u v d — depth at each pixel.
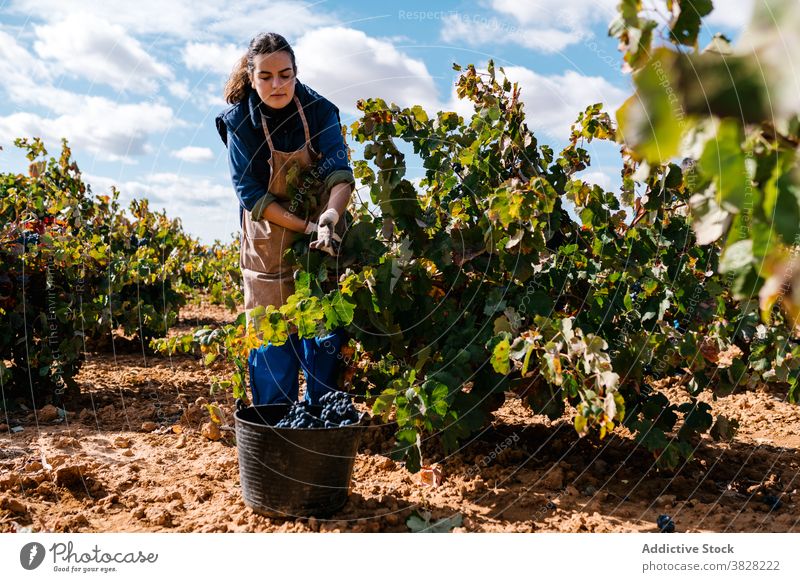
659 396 3.28
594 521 2.70
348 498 2.89
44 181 6.52
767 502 2.96
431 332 3.41
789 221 0.69
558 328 2.80
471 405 3.18
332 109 3.39
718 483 3.20
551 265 3.58
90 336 6.13
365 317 3.36
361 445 3.68
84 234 6.16
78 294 4.97
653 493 3.07
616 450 3.58
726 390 3.29
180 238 8.62
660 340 3.17
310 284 3.28
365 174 4.00
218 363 5.93
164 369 5.68
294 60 3.21
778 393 4.89
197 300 8.61
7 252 4.25
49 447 3.52
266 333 2.99
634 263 3.31
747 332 3.24
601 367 2.52
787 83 0.60
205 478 3.18
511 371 3.37
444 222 3.82
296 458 2.60
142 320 6.28
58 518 2.68
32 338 4.42
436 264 3.31
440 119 3.76
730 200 0.69
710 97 0.64
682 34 0.76
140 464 3.36
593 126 3.57
